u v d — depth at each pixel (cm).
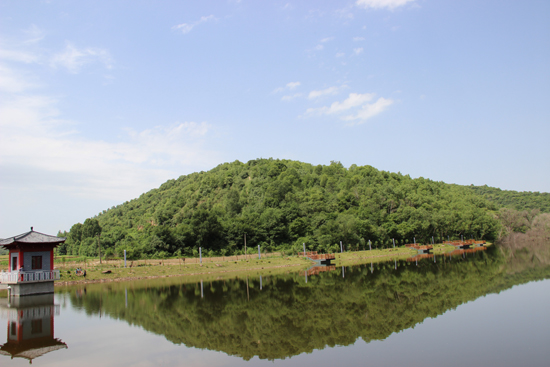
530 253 12012
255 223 14025
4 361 2656
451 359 2633
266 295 5344
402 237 16212
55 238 5781
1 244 5631
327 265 10112
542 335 3130
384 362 2603
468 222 18162
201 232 12512
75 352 2862
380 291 5353
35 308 4572
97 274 7719
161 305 4725
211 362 2650
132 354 2823
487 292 5081
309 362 2633
